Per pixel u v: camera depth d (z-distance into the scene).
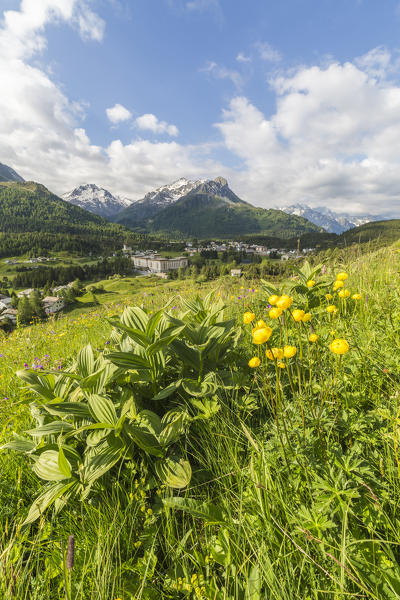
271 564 1.07
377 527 1.15
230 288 6.50
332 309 2.56
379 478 1.35
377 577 1.01
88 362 2.42
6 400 3.17
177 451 1.97
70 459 1.85
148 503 1.68
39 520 1.69
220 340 2.61
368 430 1.66
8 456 2.12
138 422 2.02
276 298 1.73
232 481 1.63
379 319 2.99
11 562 1.28
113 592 1.17
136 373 2.31
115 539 1.33
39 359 4.61
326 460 1.44
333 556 1.04
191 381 2.25
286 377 2.31
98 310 8.85
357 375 2.10
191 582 1.21
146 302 7.97
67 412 1.95
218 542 1.28
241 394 2.42
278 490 1.32
